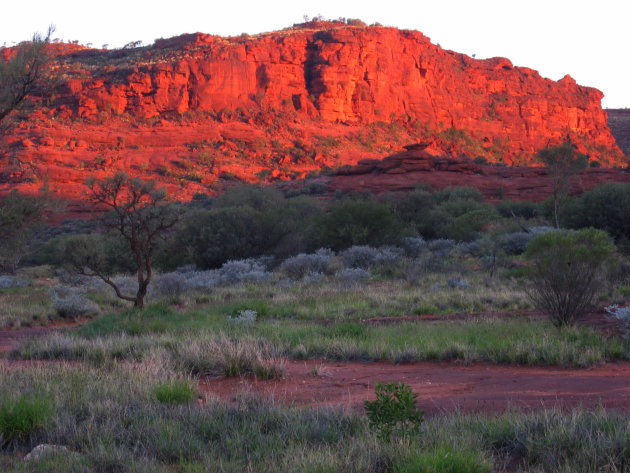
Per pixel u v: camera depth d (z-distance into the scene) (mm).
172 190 98312
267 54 135750
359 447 4012
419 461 3594
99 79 127500
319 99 135250
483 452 3885
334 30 142500
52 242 45156
